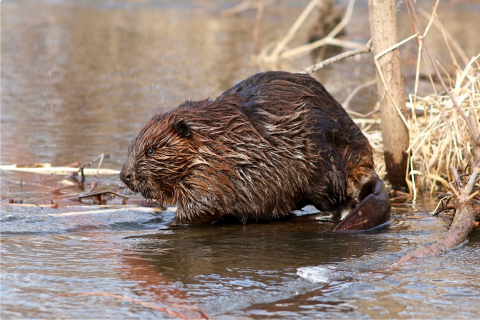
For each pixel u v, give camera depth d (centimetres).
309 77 892
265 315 538
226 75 1972
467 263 671
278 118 833
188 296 577
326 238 779
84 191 984
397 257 695
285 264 671
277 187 833
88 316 532
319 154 836
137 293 582
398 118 1002
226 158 817
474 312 545
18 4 3581
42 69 2044
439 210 895
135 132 1344
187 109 834
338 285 605
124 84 1852
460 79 1003
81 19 3089
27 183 1018
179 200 839
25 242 734
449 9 3122
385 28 973
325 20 2506
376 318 534
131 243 747
